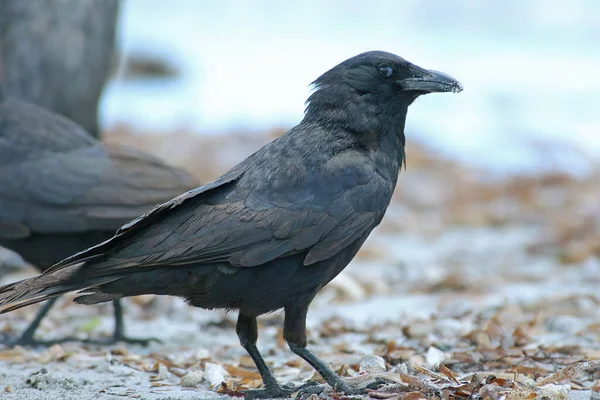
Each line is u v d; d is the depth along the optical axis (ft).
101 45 53.01
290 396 30.27
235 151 85.87
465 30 148.87
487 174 85.87
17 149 38.63
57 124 39.60
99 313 45.80
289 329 30.25
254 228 29.01
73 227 37.52
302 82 120.67
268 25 154.30
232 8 164.66
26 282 27.76
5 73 51.62
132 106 107.04
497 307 42.24
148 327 43.06
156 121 98.73
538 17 151.94
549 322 40.27
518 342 35.94
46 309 39.88
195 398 30.04
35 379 32.30
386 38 143.64
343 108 31.19
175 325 43.65
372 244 61.05
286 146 30.71
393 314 43.37
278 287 29.55
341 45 141.18
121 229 28.19
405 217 70.90
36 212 37.60
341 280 48.62
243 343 30.73
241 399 30.27
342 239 29.89
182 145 87.45
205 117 100.99
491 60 132.05
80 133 39.78
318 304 46.98
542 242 59.72
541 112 109.50
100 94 53.93
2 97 49.90
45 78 51.67
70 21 51.88
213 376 32.50
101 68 53.31
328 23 155.84
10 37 51.47
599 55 134.92
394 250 61.16
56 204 37.60
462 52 136.36
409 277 52.75
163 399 29.99
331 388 29.71
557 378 30.19
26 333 39.65
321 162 30.32
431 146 93.56
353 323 40.93
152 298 46.80
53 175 37.86
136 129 94.27
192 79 122.52
